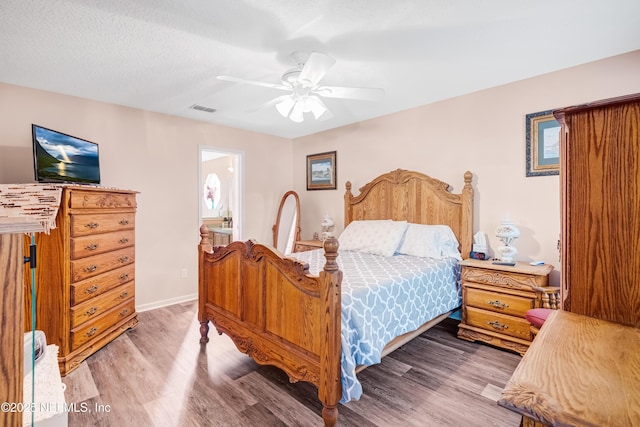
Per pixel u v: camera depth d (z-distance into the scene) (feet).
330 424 5.23
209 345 8.68
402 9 5.78
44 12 5.73
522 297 8.07
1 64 7.83
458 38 6.84
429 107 11.33
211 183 23.24
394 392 6.52
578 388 2.15
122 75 8.59
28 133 9.21
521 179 9.30
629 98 2.95
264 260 6.59
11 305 2.10
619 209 3.11
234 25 6.23
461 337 9.12
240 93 10.00
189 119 12.92
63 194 7.45
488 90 9.89
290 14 5.89
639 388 2.13
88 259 8.01
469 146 10.36
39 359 4.15
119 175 11.06
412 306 7.53
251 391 6.55
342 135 14.35
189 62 7.84
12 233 2.11
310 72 6.79
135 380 6.93
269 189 15.97
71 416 5.71
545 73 8.77
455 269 9.66
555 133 8.68
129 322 9.71
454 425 5.53
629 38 6.92
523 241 9.27
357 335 5.81
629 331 2.97
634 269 3.06
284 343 6.15
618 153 3.09
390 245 10.61
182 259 12.72
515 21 6.21
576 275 3.40
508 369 7.43
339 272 5.35
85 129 10.30
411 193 11.69
